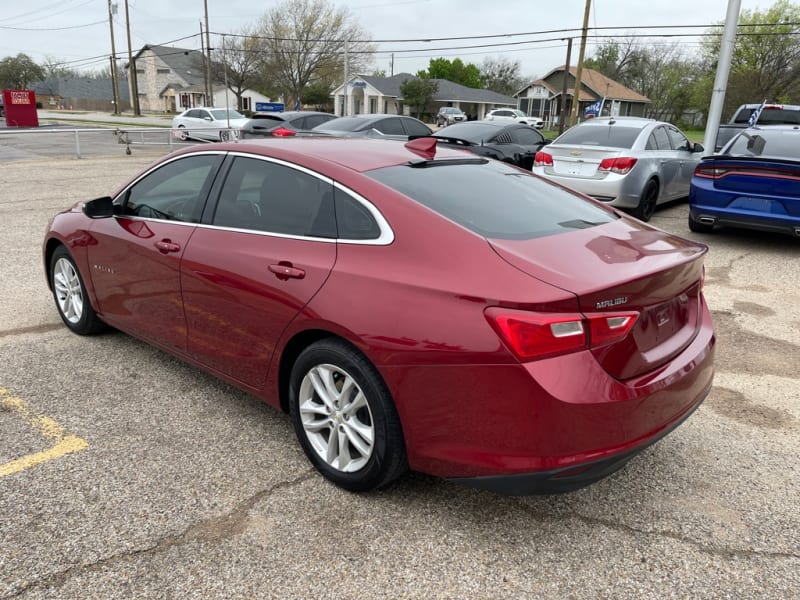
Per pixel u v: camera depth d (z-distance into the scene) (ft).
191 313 11.03
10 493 8.93
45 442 10.28
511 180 10.87
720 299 18.61
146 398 11.88
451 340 7.52
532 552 8.03
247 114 148.15
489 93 236.22
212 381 12.67
